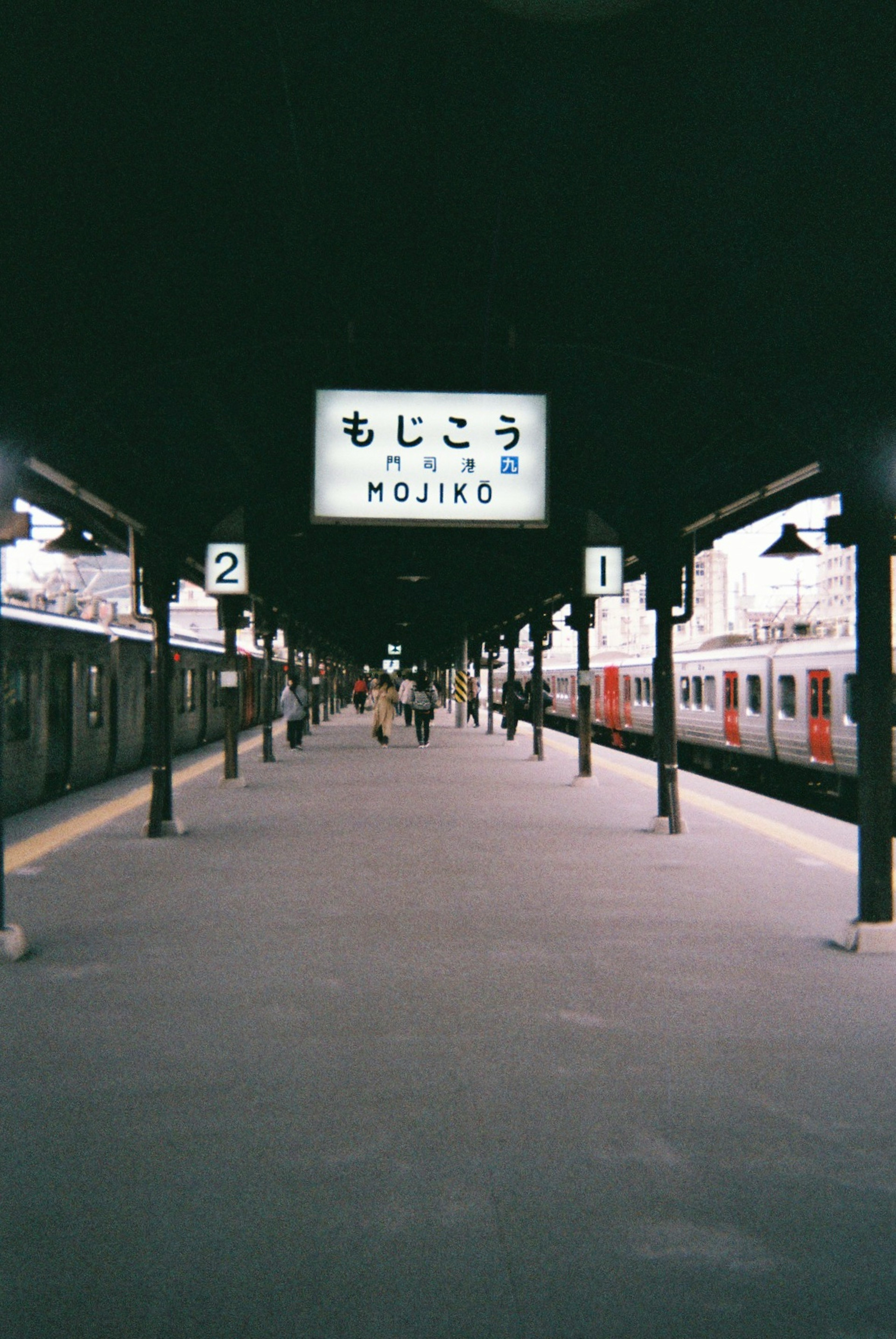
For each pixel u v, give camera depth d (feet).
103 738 52.26
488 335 27.17
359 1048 13.87
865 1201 9.80
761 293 19.89
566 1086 12.55
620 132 18.21
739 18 15.31
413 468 31.07
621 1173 10.34
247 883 25.40
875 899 19.16
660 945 19.40
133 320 20.34
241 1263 8.77
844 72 16.05
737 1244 9.03
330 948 19.13
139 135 17.60
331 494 30.91
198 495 44.45
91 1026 14.83
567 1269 8.65
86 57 15.79
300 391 33.35
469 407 31.12
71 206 18.40
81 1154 10.79
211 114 17.43
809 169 18.07
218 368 30.37
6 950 18.17
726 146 18.04
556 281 22.98
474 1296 8.27
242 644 133.69
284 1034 14.44
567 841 32.07
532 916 21.77
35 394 19.40
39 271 19.10
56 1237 9.20
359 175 19.58
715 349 20.98
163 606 33.55
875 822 19.21
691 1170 10.41
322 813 38.58
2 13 14.70
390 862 28.40
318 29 15.64
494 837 32.91
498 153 18.97
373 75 16.72
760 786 68.03
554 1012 15.39
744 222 19.29
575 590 48.93
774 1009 15.55
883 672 19.30
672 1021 14.97
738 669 68.64
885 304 18.69
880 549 19.35
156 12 14.98
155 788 33.19
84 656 49.32
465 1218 9.47
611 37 15.89
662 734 34.14
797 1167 10.48
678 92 17.11
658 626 34.71
